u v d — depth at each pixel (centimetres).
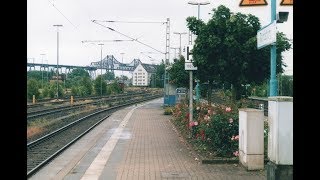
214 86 2105
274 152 812
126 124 2573
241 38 1722
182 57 2758
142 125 2498
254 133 1058
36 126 2469
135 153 1393
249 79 1758
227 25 1711
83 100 6275
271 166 820
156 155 1338
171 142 1662
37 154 1517
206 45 1728
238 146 1216
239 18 1730
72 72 14688
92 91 8444
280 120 797
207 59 1734
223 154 1254
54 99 6359
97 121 2878
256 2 1063
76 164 1213
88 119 3108
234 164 1148
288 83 3438
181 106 2738
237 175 1012
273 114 816
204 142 1435
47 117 3206
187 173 1048
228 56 1714
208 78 1794
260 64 1712
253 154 1060
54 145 1759
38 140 1814
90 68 14100
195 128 1714
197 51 1752
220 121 1266
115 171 1096
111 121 2823
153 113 3697
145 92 10906
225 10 1769
